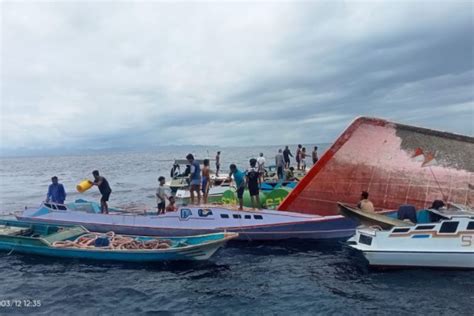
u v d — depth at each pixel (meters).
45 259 14.69
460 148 16.56
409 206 14.26
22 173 77.50
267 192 19.55
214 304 10.79
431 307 10.21
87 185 17.69
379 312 10.06
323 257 14.49
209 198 21.98
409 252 12.37
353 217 14.24
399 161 17.12
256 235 16.22
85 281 12.54
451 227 12.21
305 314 10.09
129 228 16.98
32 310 10.66
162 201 17.55
